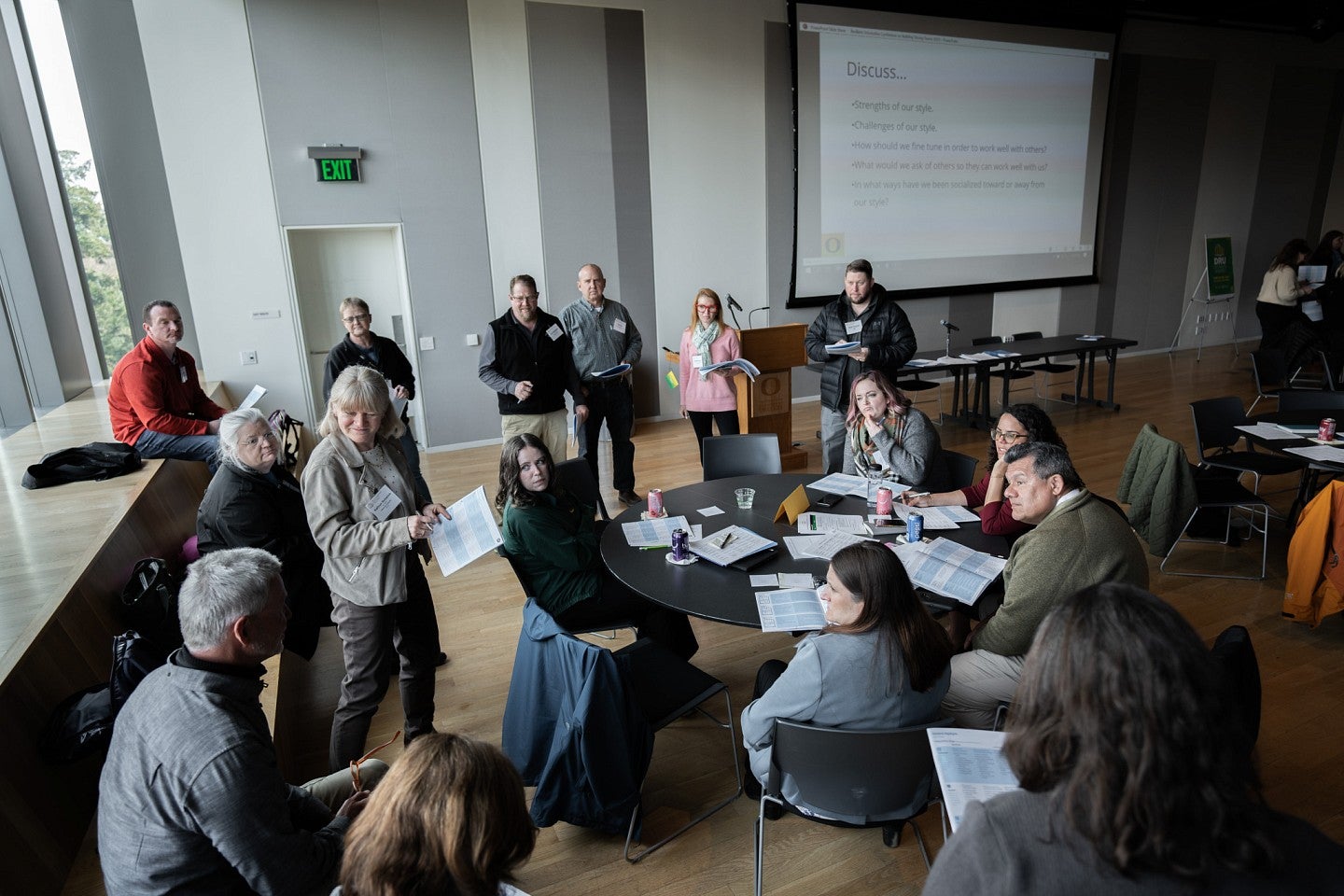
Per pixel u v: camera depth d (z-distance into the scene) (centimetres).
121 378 378
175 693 137
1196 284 1016
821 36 715
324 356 637
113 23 527
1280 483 518
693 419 520
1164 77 911
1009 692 211
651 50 670
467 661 329
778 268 766
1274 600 359
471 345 660
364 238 630
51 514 304
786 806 191
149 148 551
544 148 650
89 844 192
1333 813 228
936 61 772
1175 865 69
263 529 255
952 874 76
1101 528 203
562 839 228
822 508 301
